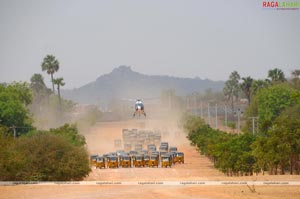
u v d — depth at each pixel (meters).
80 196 114.19
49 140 175.00
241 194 112.19
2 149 161.75
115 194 116.31
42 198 112.88
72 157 174.50
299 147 175.62
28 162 166.62
